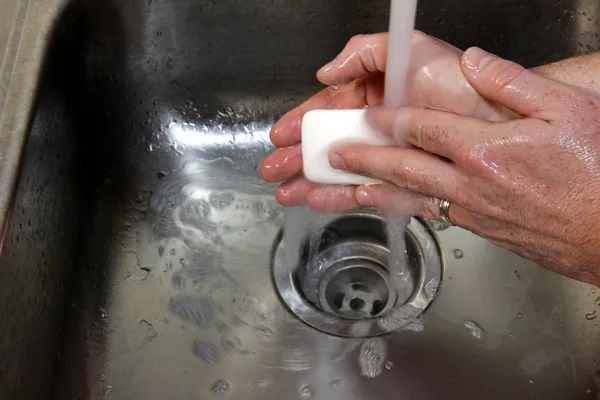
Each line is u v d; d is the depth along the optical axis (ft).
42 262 1.67
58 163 1.81
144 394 1.79
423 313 1.92
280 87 2.27
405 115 1.40
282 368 1.83
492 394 1.78
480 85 1.33
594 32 1.99
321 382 1.80
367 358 1.84
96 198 2.11
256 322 1.93
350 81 1.75
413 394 1.78
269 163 1.87
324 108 1.83
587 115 1.21
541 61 2.12
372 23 2.08
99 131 2.12
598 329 1.88
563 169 1.20
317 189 1.74
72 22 1.80
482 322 1.91
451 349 1.86
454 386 1.79
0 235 1.36
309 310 1.95
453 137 1.29
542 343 1.86
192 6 2.00
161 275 2.02
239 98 2.29
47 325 1.68
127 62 2.10
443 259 2.02
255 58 2.18
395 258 1.98
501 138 1.23
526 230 1.34
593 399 1.76
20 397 1.47
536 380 1.80
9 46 1.64
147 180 2.21
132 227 2.12
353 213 2.09
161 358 1.85
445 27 2.09
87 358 1.84
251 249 2.08
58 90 1.79
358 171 1.56
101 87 2.09
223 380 1.82
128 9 1.95
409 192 1.57
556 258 1.37
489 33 2.09
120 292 1.98
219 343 1.89
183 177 2.23
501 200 1.30
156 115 2.25
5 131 1.49
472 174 1.29
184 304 1.96
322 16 2.06
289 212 2.09
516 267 2.00
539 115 1.24
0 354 1.38
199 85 2.24
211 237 2.11
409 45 1.39
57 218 1.80
